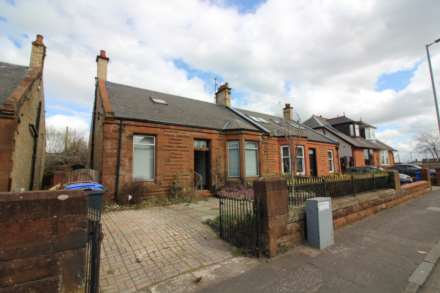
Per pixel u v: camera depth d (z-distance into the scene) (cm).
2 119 645
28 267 192
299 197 593
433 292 331
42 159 1405
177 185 989
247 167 1235
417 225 648
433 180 1780
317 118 2748
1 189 624
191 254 429
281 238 452
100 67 1241
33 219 198
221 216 523
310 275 363
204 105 1570
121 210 775
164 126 1010
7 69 966
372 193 845
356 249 473
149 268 374
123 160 890
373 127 3095
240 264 396
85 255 223
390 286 336
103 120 903
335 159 1955
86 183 651
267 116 2034
